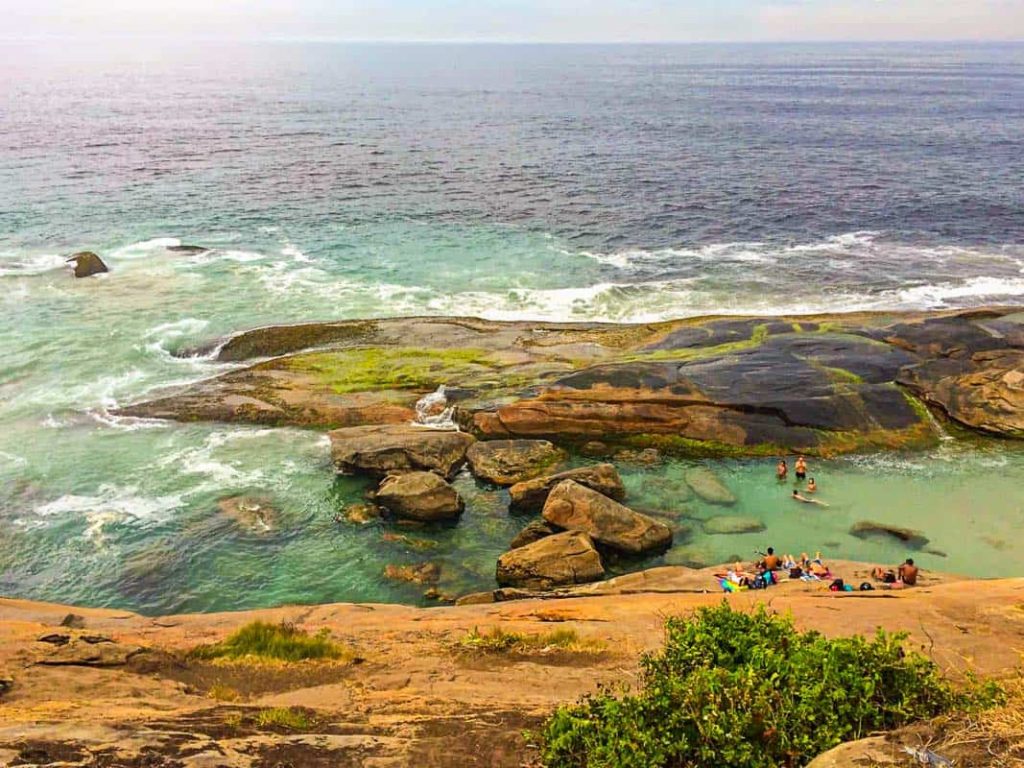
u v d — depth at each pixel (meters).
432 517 25.67
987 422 29.17
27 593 22.16
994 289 44.25
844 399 29.95
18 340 37.00
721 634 10.02
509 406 30.23
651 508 26.39
